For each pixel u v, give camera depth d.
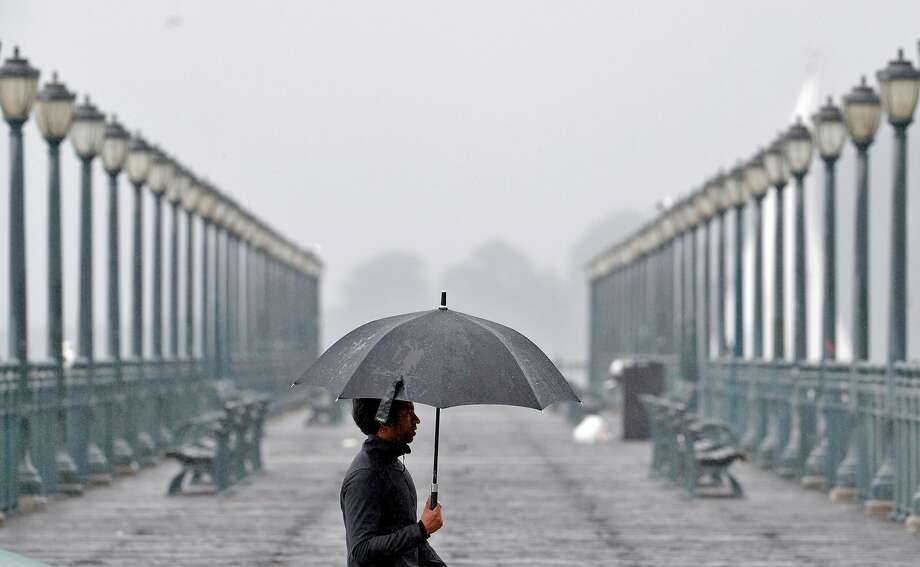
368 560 19.47
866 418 56.53
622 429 100.19
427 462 80.75
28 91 53.09
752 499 59.75
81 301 64.81
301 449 91.50
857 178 57.59
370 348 19.80
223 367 119.88
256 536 47.34
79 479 62.28
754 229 84.50
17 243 52.88
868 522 51.47
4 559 17.14
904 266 52.09
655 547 45.06
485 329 20.23
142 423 76.25
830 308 64.31
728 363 88.62
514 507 56.69
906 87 51.91
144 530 48.72
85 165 65.62
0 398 50.12
